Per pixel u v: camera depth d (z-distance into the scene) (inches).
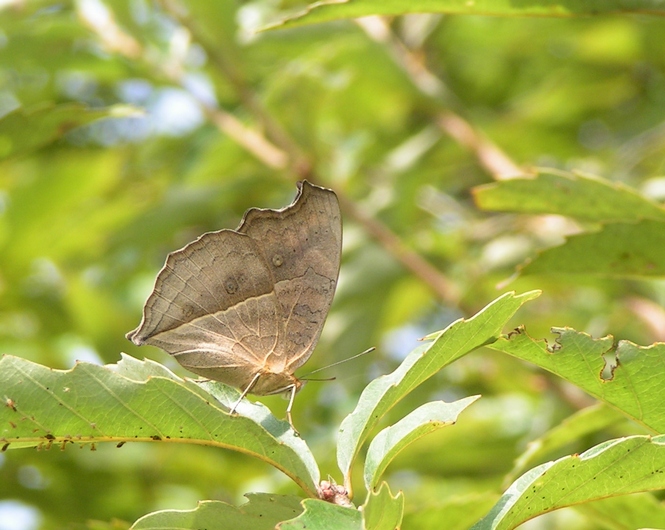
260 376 245.0
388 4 211.6
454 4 216.4
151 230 415.8
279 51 427.5
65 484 411.8
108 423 167.0
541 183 242.7
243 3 473.4
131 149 482.6
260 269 235.6
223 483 429.4
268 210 233.5
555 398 391.2
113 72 421.7
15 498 402.6
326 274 240.7
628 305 364.5
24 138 256.1
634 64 481.4
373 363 407.5
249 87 431.2
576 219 252.7
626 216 243.9
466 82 515.8
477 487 379.2
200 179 453.7
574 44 481.4
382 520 141.7
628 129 497.0
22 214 426.6
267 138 419.2
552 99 476.1
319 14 212.2
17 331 443.8
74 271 438.0
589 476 161.5
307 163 416.8
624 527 219.1
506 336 174.6
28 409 163.2
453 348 167.8
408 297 441.1
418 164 441.1
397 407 392.5
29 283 454.3
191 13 396.8
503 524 161.5
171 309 231.6
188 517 163.5
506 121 483.8
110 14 417.7
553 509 166.9
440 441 389.7
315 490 168.2
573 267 243.1
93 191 448.1
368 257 422.6
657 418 186.7
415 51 442.9
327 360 402.0
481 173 488.1
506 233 423.5
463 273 403.5
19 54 406.0
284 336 241.1
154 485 425.4
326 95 418.0
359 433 170.6
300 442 177.6
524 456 251.0
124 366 177.5
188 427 169.3
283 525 140.5
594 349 179.6
